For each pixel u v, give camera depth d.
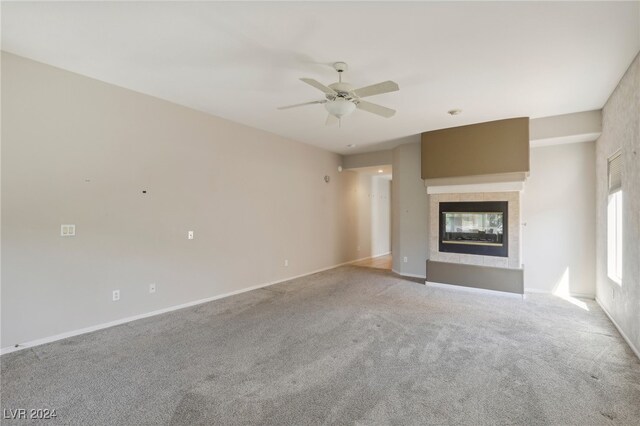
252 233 5.22
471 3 2.14
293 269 6.09
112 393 2.25
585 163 4.78
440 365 2.67
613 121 3.66
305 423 1.94
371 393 2.26
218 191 4.67
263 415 2.02
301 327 3.53
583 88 3.56
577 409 2.08
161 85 3.55
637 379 2.44
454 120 4.75
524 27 2.41
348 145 6.51
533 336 3.28
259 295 4.86
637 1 2.10
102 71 3.21
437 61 2.95
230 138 4.83
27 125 2.95
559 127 4.49
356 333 3.36
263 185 5.42
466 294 4.91
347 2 2.13
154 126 3.90
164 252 4.02
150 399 2.18
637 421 1.96
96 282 3.41
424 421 1.96
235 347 3.02
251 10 2.23
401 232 6.40
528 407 2.10
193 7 2.20
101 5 2.19
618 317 3.46
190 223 4.30
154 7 2.21
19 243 2.92
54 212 3.12
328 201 7.05
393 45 2.68
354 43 2.66
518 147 4.61
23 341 2.94
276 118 4.72
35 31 2.51
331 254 7.18
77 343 3.07
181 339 3.19
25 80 2.93
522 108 4.21
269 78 3.35
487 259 4.98
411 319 3.79
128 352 2.89
